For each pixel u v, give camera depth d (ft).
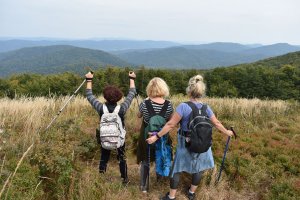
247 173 19.21
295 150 24.07
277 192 17.58
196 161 15.29
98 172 17.30
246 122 33.71
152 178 18.74
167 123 14.93
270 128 32.91
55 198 15.44
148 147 16.35
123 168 17.61
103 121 16.51
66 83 247.70
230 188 18.25
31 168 16.06
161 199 16.51
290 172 20.36
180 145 15.39
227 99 51.70
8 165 16.19
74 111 32.12
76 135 22.63
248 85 296.30
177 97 52.03
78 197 14.99
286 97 289.12
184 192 17.40
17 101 34.73
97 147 21.26
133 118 29.04
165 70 284.00
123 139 16.88
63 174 15.56
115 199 15.37
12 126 24.16
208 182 18.35
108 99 16.75
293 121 36.99
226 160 20.56
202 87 15.06
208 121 14.71
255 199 17.65
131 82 18.74
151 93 16.44
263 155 22.98
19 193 13.96
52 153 17.35
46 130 21.80
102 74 249.14
